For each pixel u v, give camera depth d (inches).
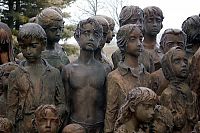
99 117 176.2
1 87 178.2
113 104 171.6
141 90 151.3
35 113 156.8
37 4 643.5
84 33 174.9
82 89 175.5
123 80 172.7
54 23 188.5
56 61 191.3
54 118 154.9
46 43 178.2
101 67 179.6
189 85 177.8
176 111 167.6
